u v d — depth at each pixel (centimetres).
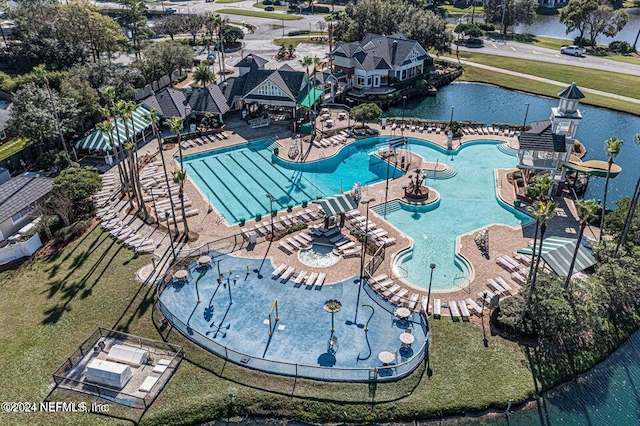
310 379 3641
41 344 3966
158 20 15625
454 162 7044
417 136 7838
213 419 3459
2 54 9731
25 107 6450
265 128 8112
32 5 10862
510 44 13762
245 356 3747
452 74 11006
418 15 11488
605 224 5178
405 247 5088
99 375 3616
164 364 3769
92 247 5112
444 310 4250
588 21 13425
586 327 3903
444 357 3794
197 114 8156
